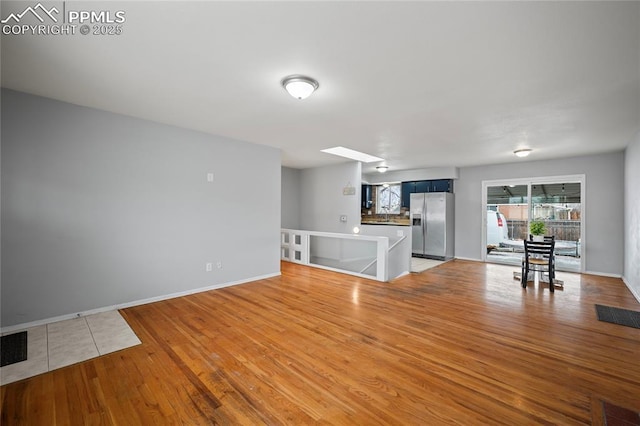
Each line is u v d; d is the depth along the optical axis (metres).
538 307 3.70
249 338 2.76
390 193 9.22
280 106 3.19
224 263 4.55
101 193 3.36
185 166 4.07
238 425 1.67
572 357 2.44
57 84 2.67
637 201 4.13
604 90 2.67
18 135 2.85
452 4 1.57
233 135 4.43
